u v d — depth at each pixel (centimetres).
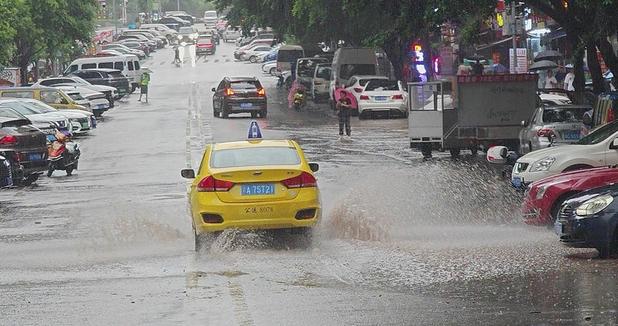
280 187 2936
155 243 3222
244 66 18088
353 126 8675
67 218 3947
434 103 6116
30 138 5194
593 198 2669
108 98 11469
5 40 10262
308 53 14050
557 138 4966
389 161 5875
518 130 6038
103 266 2800
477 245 3003
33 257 3002
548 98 6650
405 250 2923
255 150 3088
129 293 2367
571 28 5497
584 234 2650
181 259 2881
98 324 2036
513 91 6025
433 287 2339
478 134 6041
